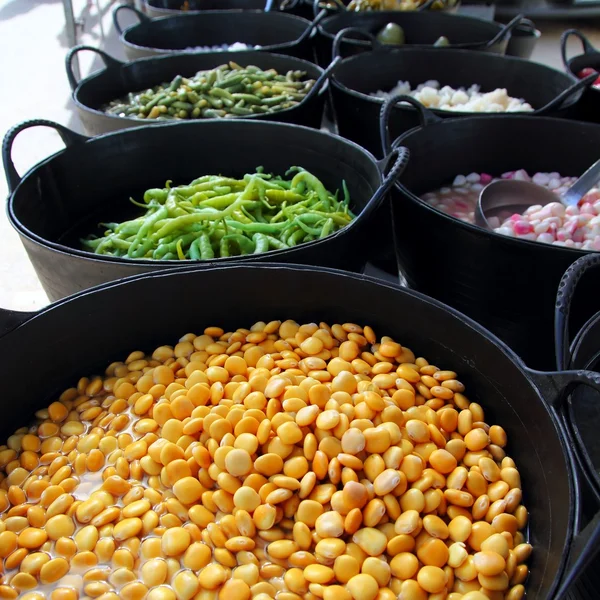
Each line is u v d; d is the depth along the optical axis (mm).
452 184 2039
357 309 1175
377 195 1284
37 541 857
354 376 1058
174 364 1139
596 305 1292
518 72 2463
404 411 1033
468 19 3055
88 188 1748
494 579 800
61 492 927
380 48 2520
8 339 999
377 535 833
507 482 935
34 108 3271
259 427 947
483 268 1372
